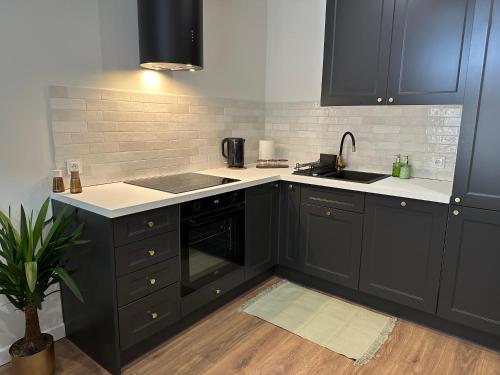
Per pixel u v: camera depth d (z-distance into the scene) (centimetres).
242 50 306
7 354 189
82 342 200
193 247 212
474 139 186
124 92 224
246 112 320
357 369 187
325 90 282
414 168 265
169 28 203
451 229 202
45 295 185
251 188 248
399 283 227
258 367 189
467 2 213
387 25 244
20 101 180
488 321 198
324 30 292
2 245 161
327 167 297
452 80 224
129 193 196
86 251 181
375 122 279
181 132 264
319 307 249
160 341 207
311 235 265
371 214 231
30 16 178
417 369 187
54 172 192
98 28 206
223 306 249
